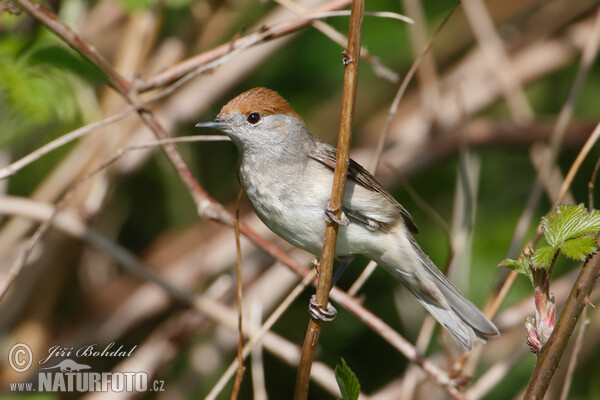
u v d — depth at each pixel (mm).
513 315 9438
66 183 10297
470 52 14086
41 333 10453
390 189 12219
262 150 7488
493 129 12023
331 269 5879
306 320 11281
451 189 12289
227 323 9430
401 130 12789
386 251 7613
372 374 10930
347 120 5699
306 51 12602
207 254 11516
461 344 7633
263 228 11602
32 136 10219
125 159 10414
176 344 10586
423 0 13812
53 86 7539
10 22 8625
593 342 10664
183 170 8039
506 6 14328
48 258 10391
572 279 10477
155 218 12320
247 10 12047
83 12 10461
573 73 13500
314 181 7391
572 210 4902
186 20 10523
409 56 12602
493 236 11500
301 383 5941
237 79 11789
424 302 7938
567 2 13680
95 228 11016
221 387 7070
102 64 7613
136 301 11328
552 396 10586
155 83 7891
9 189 11523
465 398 7656
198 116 11680
